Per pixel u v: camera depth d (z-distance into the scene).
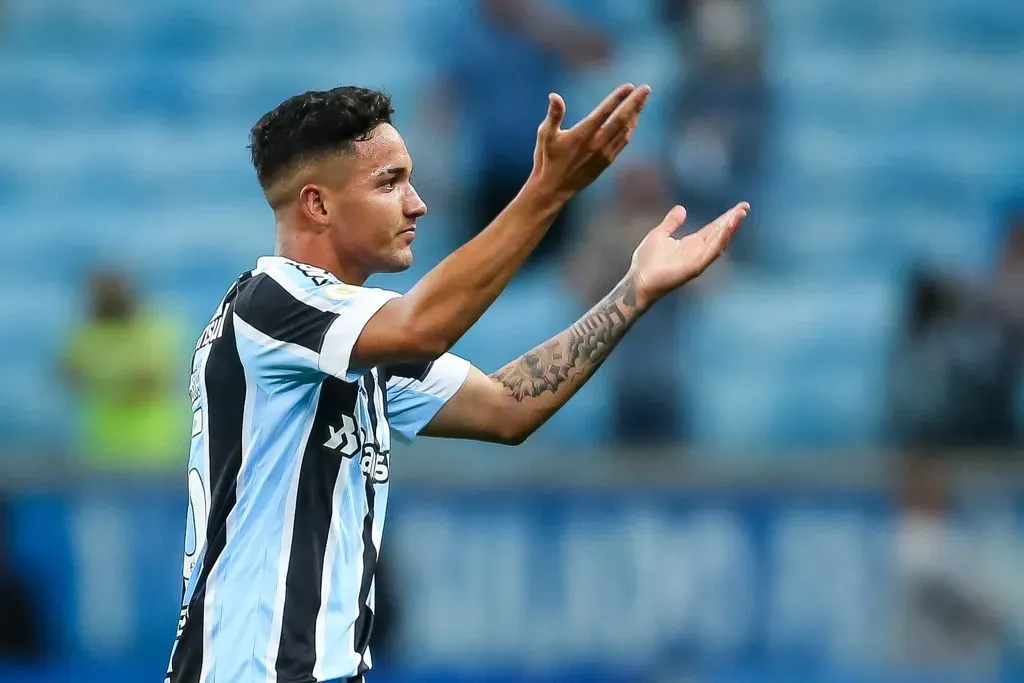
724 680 22.36
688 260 11.51
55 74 42.53
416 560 22.50
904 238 37.59
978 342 25.03
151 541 22.77
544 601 22.53
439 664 22.31
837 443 33.16
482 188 32.12
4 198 40.16
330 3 43.28
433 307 9.49
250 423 10.06
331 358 9.68
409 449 23.91
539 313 33.50
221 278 37.94
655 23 39.53
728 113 32.72
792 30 41.69
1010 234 27.33
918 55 41.25
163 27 43.41
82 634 22.62
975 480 22.44
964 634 22.17
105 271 28.86
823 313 35.00
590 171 9.59
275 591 9.91
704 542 22.56
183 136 41.28
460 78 31.97
